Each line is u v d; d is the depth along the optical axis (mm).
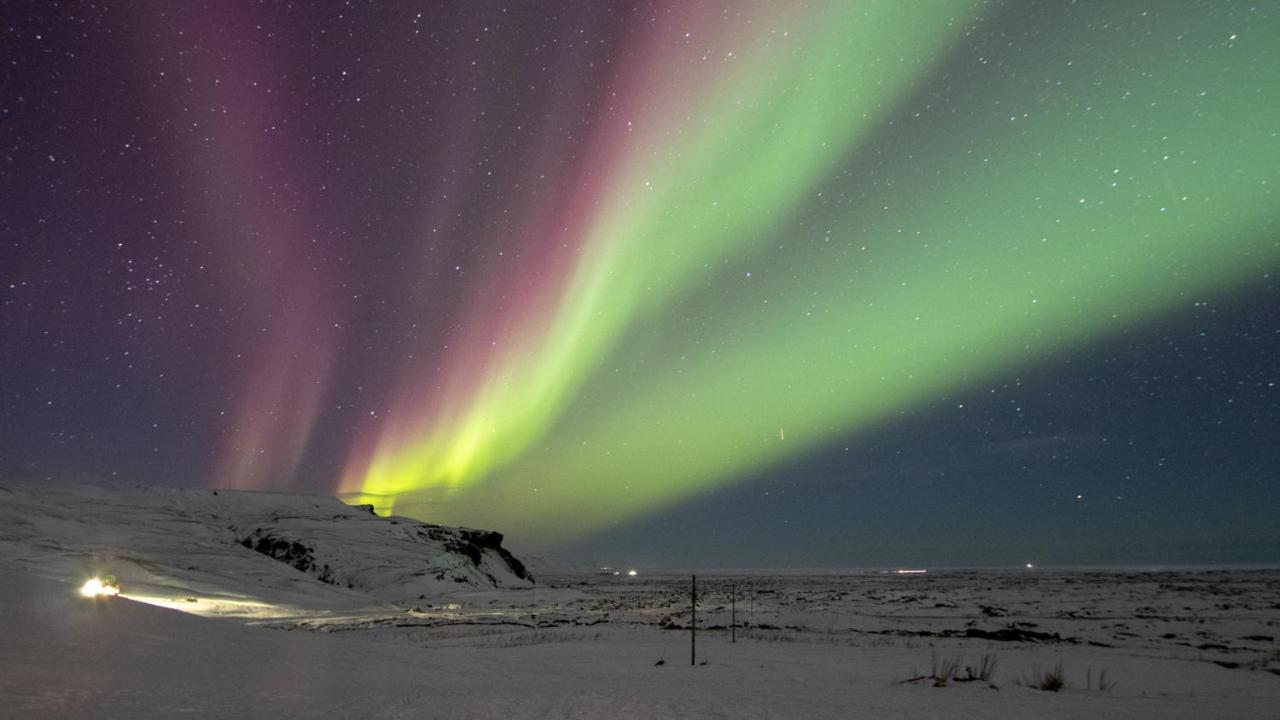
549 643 28312
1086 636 31984
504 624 39625
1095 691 16219
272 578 73625
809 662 21656
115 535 85625
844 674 18562
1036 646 27719
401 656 17047
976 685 16609
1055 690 16281
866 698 13758
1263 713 13305
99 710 7297
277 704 9008
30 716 6742
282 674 11672
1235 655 25141
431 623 40094
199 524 104125
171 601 47156
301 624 38875
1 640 10195
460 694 11602
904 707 12773
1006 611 47125
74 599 16484
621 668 18953
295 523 109312
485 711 10125
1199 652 26047
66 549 63938
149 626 14461
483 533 131125
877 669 19844
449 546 113812
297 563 89625
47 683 8188
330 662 13945
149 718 7246
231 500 124375
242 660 12461
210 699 8719
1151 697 15188
